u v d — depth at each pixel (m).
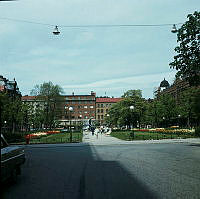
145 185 6.89
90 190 6.45
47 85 67.44
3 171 6.29
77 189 6.59
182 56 18.88
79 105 125.00
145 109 63.56
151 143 24.19
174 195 5.83
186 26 18.38
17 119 42.62
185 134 34.88
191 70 18.64
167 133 39.16
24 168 10.52
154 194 5.95
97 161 12.17
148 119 63.41
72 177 8.27
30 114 58.59
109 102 129.75
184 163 11.03
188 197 5.64
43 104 66.94
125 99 64.19
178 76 19.22
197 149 17.53
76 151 18.14
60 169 10.05
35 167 10.75
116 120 67.50
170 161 11.70
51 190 6.54
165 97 60.00
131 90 65.56
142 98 65.56
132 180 7.57
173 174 8.47
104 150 18.14
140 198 5.64
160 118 61.06
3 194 6.20
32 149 21.12
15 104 41.50
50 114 65.12
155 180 7.53
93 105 125.06
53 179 8.01
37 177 8.40
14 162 7.33
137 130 60.12
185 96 43.88
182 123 63.50
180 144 22.41
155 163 11.09
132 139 29.30
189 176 8.11
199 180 7.48
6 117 38.19
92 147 21.38
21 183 7.47
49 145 24.61
